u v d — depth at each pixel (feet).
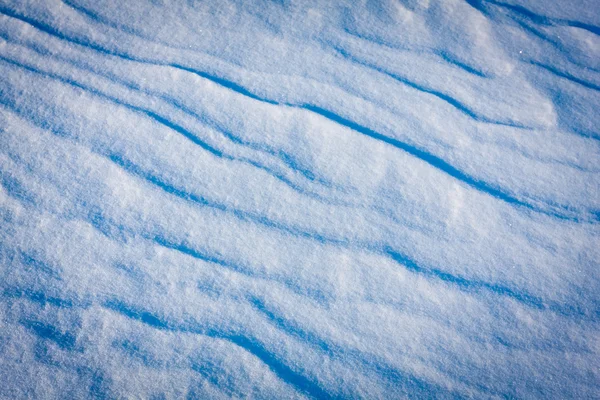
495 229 6.48
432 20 7.21
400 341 6.15
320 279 6.25
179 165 6.47
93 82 6.69
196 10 7.06
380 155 6.62
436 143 6.70
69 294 6.12
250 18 7.06
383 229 6.40
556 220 6.54
